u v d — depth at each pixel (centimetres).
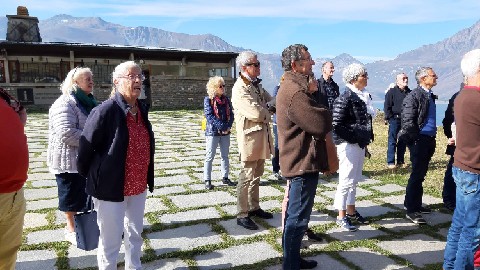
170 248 397
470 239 313
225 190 621
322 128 313
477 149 302
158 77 2259
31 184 657
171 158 897
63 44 2041
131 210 321
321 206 533
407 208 488
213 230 448
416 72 481
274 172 710
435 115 474
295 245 338
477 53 300
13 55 2009
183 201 561
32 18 2320
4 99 255
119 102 296
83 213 347
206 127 627
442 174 716
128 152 304
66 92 383
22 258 372
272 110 455
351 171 447
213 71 2491
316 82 333
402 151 796
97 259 340
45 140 1123
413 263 368
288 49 330
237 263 366
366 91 442
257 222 476
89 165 298
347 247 402
